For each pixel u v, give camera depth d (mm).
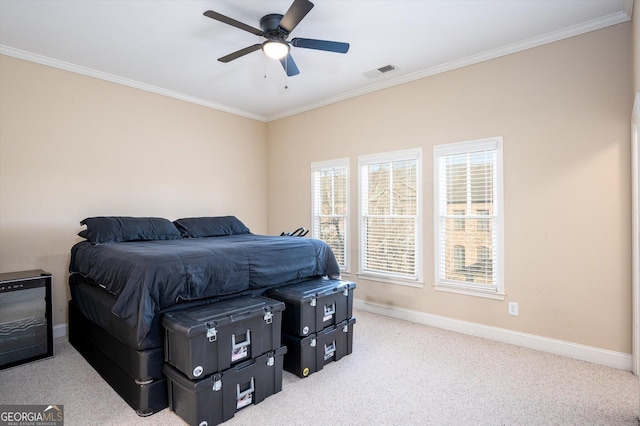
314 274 3295
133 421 2084
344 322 2979
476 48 3318
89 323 2928
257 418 2119
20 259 3348
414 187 3971
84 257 3033
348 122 4598
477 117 3482
